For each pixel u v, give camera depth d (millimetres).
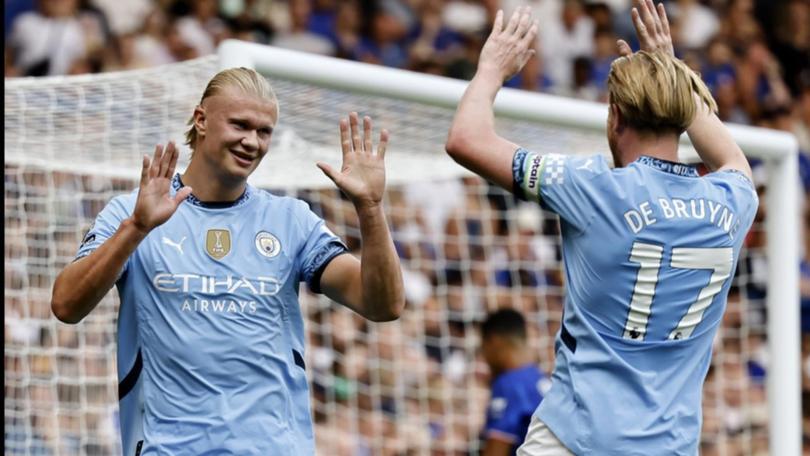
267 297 13703
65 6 38156
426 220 36969
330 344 33875
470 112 13852
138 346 13602
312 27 42156
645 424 13164
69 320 13156
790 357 26094
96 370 25562
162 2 39750
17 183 23484
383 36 42938
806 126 47688
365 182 13383
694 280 13422
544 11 44438
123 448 13750
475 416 34906
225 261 13680
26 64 37750
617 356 13273
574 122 23469
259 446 13281
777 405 26203
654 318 13328
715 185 13828
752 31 47688
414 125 23562
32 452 24984
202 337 13406
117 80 21625
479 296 36344
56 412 25156
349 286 13922
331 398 33750
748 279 36531
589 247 13367
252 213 14023
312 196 32312
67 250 24844
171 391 13359
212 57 21297
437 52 43375
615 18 45188
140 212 12734
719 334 36094
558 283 36781
